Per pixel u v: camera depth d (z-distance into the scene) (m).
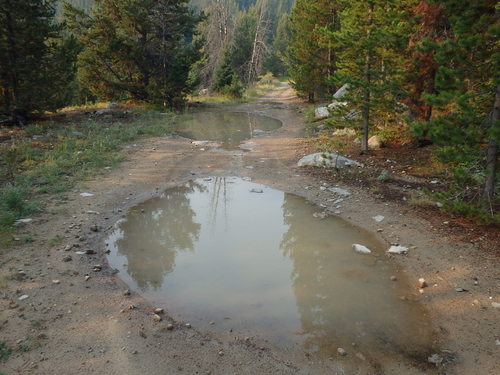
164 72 28.78
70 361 4.33
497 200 7.85
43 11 17.22
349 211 9.58
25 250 6.91
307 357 4.69
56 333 4.79
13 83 16.73
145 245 7.77
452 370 4.48
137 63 27.88
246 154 15.77
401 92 12.70
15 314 5.07
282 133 20.67
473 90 7.88
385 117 13.99
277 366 4.52
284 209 9.93
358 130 15.91
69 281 6.06
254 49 56.28
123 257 7.19
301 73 32.72
